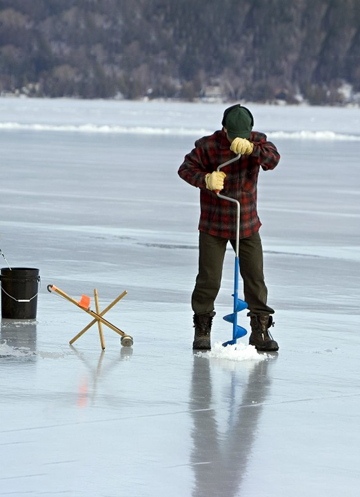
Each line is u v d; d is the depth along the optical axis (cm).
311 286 2692
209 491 1135
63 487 1135
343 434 1351
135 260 3109
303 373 1697
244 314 2256
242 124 1819
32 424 1357
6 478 1158
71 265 2959
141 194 5859
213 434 1336
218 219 1877
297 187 6750
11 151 10256
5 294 2117
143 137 14900
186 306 2322
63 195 5656
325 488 1153
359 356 1841
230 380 1633
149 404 1473
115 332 2009
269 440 1316
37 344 1872
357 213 5041
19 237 3650
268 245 3653
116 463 1214
